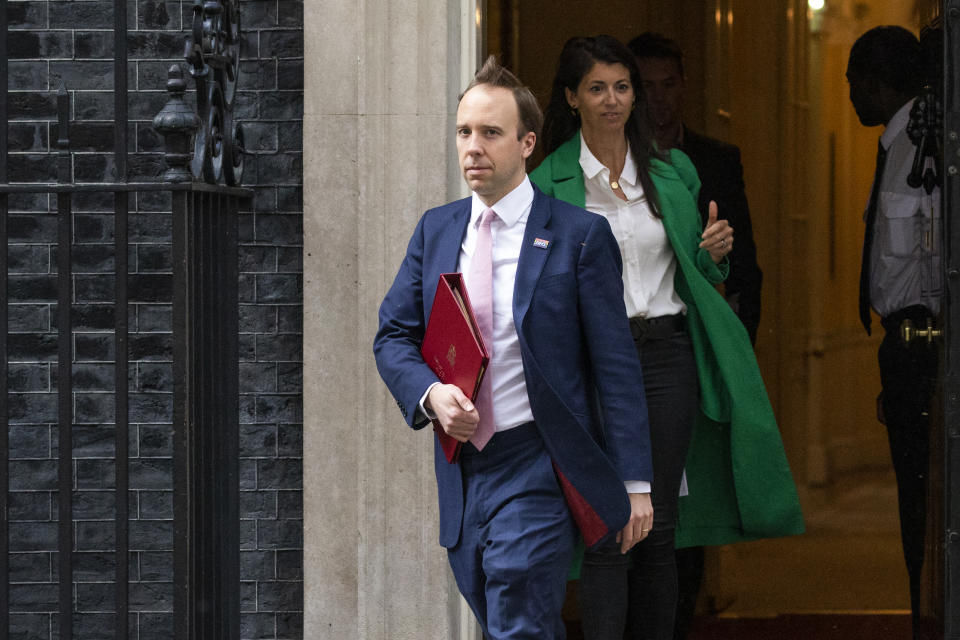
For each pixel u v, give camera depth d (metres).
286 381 7.10
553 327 5.52
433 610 7.01
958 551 7.04
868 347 11.98
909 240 7.71
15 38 7.17
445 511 5.71
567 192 7.24
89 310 7.12
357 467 7.01
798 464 11.84
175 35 7.15
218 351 6.79
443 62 6.91
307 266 7.00
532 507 5.48
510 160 5.52
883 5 11.48
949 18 6.99
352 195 6.98
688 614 8.46
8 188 6.29
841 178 11.73
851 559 10.19
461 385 5.38
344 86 6.96
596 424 5.72
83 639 7.18
